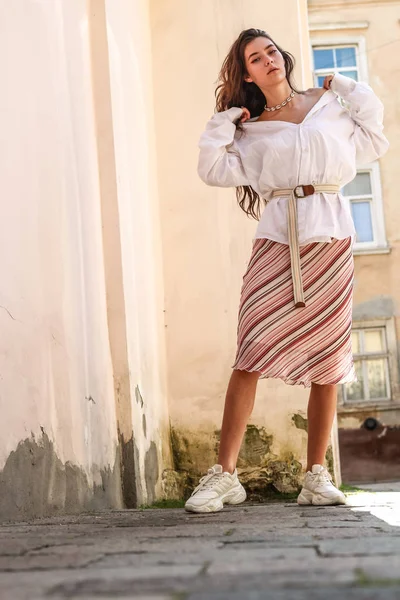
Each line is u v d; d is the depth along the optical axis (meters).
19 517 2.84
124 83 4.74
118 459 4.24
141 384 4.62
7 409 2.80
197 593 1.13
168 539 1.93
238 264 5.40
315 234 3.04
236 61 3.28
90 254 4.03
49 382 3.27
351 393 14.70
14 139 3.07
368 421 14.61
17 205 3.05
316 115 3.17
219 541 1.84
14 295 2.95
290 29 5.54
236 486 3.13
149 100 5.45
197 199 5.47
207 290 5.41
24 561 1.59
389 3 14.38
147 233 5.07
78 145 3.97
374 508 3.01
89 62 4.34
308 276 3.06
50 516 3.14
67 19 3.98
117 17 4.68
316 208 3.07
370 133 3.21
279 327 3.07
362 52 14.38
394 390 14.60
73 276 3.72
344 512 2.81
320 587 1.16
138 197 4.89
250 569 1.36
